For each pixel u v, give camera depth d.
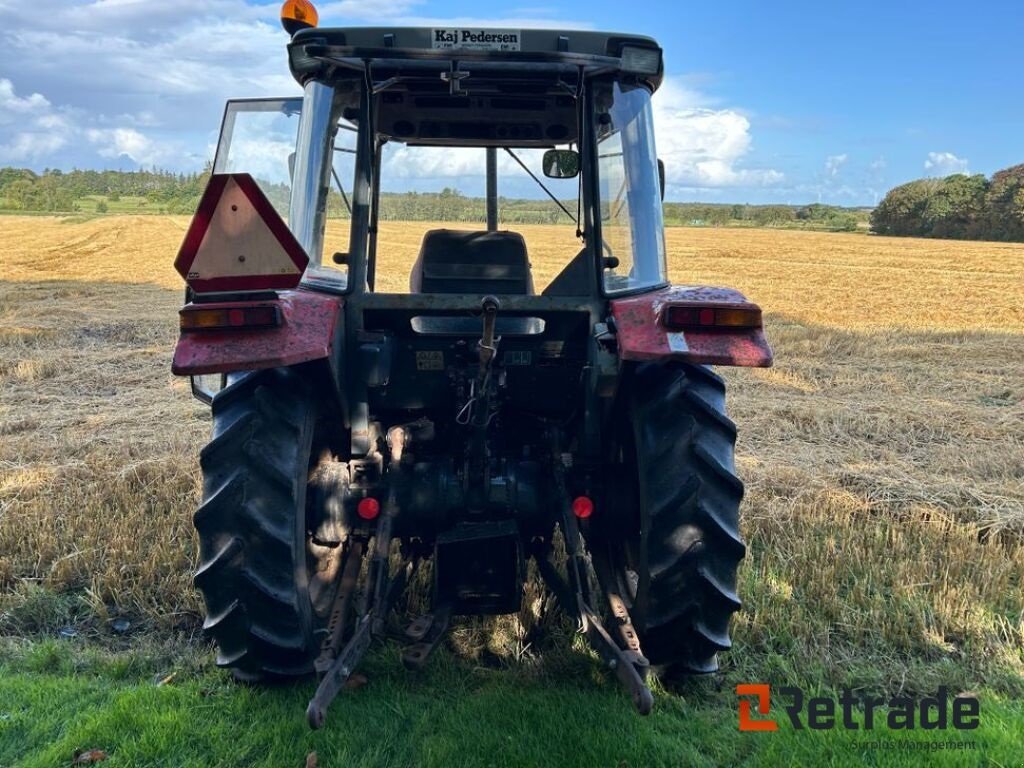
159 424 7.34
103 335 12.88
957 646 3.61
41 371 9.80
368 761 2.65
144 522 4.62
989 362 11.21
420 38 3.07
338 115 3.20
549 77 3.24
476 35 3.06
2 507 4.95
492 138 4.18
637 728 2.85
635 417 3.08
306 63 3.17
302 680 3.08
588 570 2.99
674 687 3.18
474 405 3.14
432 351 3.36
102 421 7.43
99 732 2.79
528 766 2.63
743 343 2.80
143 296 19.17
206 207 2.59
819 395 8.98
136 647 3.50
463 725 2.84
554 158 3.95
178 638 3.54
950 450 6.73
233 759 2.68
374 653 3.35
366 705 2.97
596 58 3.09
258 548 2.81
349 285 3.10
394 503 3.23
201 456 2.85
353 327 3.12
